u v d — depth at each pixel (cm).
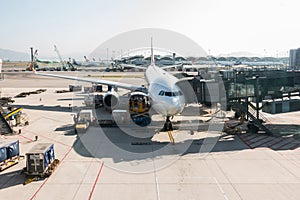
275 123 2477
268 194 1198
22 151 1752
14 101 3788
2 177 1376
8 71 10744
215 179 1350
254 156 1664
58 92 4812
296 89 2306
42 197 1173
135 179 1352
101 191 1228
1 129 2219
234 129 2194
